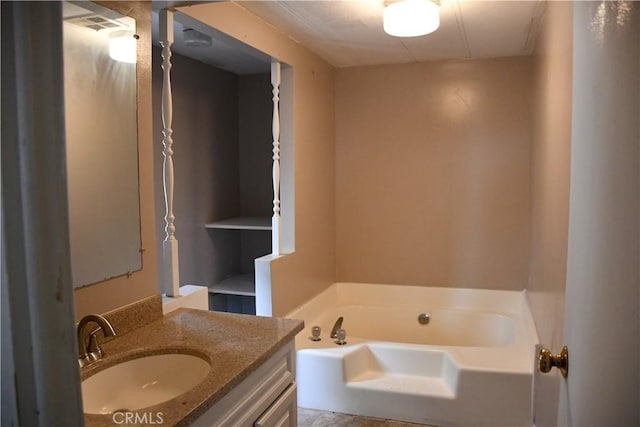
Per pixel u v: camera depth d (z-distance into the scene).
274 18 2.71
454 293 3.88
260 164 4.29
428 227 3.90
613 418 0.78
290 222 3.25
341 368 2.88
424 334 3.85
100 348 1.53
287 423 1.75
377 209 4.00
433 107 3.81
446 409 2.71
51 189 0.59
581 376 0.92
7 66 0.57
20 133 0.57
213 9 2.32
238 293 3.71
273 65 3.01
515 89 3.63
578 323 0.95
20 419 0.58
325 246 3.86
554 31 2.22
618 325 0.77
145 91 1.84
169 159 2.12
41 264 0.58
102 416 1.16
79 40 1.58
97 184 1.64
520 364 2.71
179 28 2.89
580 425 0.92
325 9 2.55
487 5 2.52
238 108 4.30
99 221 1.64
